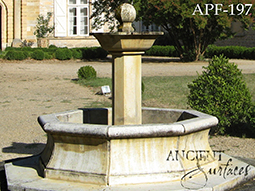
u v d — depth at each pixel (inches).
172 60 893.2
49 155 178.7
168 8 724.7
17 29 1056.8
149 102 410.6
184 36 848.9
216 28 805.2
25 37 1066.7
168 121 216.8
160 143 167.8
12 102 446.3
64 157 171.6
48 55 877.2
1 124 339.0
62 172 169.2
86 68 590.6
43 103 438.3
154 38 176.7
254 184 182.5
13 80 595.8
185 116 207.9
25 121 350.0
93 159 165.6
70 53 898.7
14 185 166.7
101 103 429.7
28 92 507.5
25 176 177.9
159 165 166.7
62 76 634.2
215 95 279.3
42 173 178.9
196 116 195.0
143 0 755.4
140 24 1146.7
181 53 864.3
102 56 965.2
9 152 252.7
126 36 170.1
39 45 1029.8
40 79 605.9
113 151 163.3
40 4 1062.4
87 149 167.2
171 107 386.0
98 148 164.9
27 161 201.2
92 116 220.1
